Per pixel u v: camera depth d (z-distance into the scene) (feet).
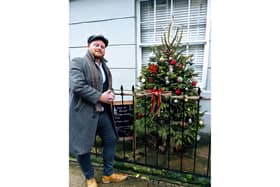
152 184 7.34
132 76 11.62
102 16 11.78
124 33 11.43
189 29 10.36
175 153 9.21
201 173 7.68
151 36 11.10
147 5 10.95
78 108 6.16
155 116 8.71
